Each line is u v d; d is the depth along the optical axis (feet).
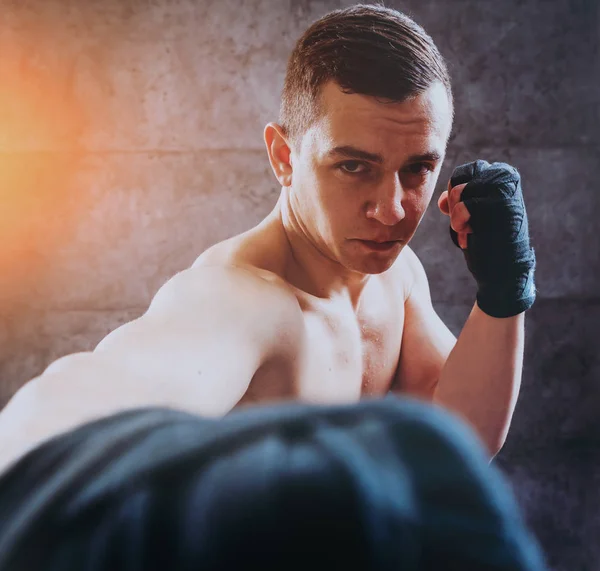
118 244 9.38
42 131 9.29
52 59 9.25
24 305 9.39
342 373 3.28
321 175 2.81
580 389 9.50
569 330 9.47
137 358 1.77
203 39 9.25
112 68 9.27
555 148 9.39
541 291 9.45
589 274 9.45
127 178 9.34
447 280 9.46
